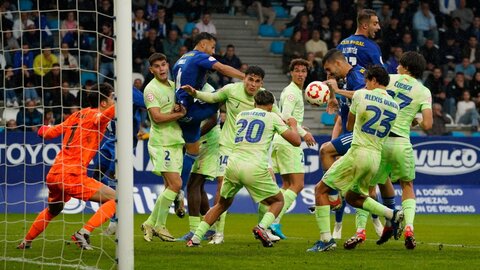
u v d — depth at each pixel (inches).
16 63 2192.4
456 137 2038.6
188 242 1127.0
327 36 2561.5
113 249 1107.9
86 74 2288.4
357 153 1058.1
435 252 1106.7
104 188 1072.2
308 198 1967.3
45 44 2253.9
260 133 1063.6
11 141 1815.9
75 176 1054.4
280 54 2603.3
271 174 1157.7
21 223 1526.8
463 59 2610.7
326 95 1250.6
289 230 1524.4
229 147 1202.0
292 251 1099.3
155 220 1194.6
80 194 1059.3
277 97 2492.6
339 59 1165.7
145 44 2351.1
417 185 2023.9
